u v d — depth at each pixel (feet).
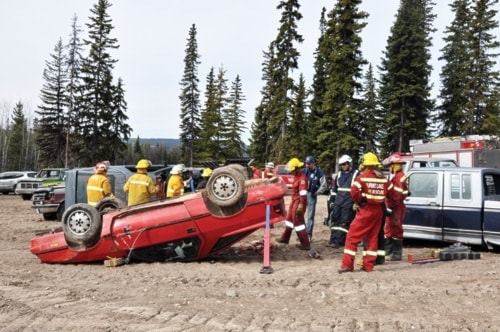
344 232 30.96
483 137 56.75
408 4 125.90
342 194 30.94
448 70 133.18
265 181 26.71
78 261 26.05
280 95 115.14
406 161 45.70
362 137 115.75
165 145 372.58
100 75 135.74
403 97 122.93
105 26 136.56
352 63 109.09
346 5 108.99
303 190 29.22
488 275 21.98
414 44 121.29
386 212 25.49
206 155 181.47
